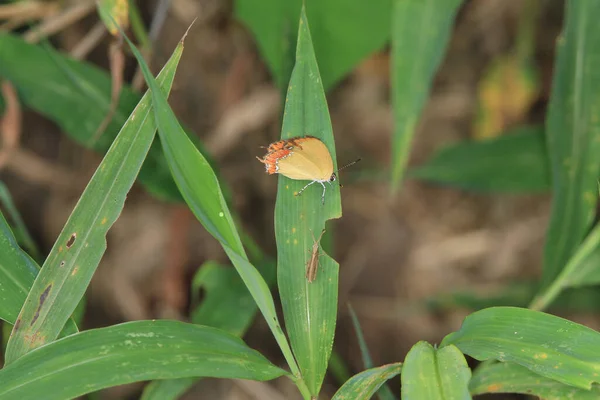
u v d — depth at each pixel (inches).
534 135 23.5
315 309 18.2
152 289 25.5
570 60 20.3
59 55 21.2
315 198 18.4
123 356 17.5
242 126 26.7
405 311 26.8
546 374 17.5
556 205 20.4
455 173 23.7
